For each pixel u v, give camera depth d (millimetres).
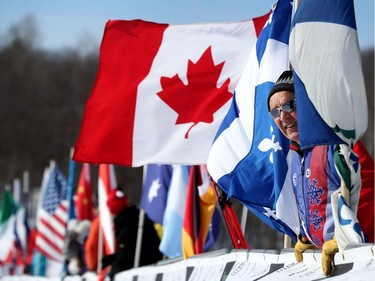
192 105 9172
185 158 9125
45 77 76312
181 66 9227
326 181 5504
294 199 6535
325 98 5316
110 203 12180
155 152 9203
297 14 5453
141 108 9297
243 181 6906
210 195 9969
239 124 7160
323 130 5336
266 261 6703
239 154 7051
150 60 9344
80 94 74438
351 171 5215
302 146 5449
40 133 66312
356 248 5074
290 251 6301
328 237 5520
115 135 9328
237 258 7402
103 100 9391
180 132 9164
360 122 5250
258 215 6918
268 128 6859
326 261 5266
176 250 10891
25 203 23953
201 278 8125
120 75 9406
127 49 9383
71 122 69438
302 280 5504
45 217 20500
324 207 5531
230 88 9086
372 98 32812
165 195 11695
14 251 23672
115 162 9320
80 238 15812
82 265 15789
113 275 12195
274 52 7094
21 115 69688
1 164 61594
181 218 10820
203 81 9164
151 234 12102
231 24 9188
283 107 5805
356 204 5266
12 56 78812
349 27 5258
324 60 5320
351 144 5250
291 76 5816
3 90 73500
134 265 12117
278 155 6613
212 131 9062
